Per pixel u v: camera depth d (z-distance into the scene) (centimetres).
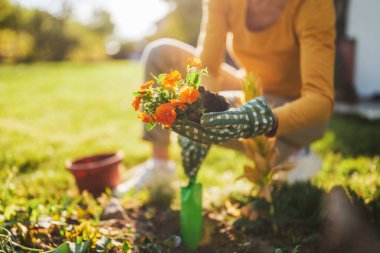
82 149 384
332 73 167
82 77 1235
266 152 179
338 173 289
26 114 601
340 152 362
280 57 202
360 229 170
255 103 140
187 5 1241
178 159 360
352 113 552
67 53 3209
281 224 187
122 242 174
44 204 201
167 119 120
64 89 927
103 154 279
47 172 304
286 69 207
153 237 181
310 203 194
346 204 175
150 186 244
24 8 3069
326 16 171
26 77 1225
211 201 227
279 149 221
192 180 181
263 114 139
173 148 385
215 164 345
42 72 1430
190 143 180
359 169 294
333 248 170
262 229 188
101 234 171
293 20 185
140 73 1348
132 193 238
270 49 201
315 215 186
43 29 3069
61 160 347
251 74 174
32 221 169
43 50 3097
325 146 378
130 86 982
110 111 634
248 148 184
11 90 896
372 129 449
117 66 1839
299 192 206
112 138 442
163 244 176
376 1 686
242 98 177
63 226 174
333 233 173
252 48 206
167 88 124
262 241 178
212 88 204
